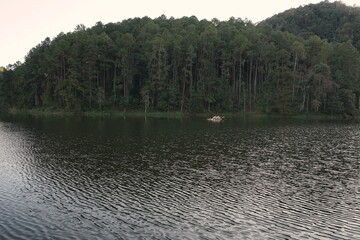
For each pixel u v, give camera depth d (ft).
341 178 142.00
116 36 523.29
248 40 494.18
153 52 440.45
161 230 88.79
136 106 458.50
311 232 88.89
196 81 474.49
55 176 139.33
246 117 426.51
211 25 540.93
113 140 230.07
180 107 449.89
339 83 459.73
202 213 101.55
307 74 451.94
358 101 479.82
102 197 114.83
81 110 449.06
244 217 98.73
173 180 136.46
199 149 201.46
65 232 86.38
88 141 225.35
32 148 198.80
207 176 143.02
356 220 97.25
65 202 108.99
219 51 480.64
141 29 553.23
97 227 89.92
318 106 434.30
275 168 157.99
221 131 283.59
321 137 255.29
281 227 91.81
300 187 128.98
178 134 262.47
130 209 104.06
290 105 444.96
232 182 134.72
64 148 199.52
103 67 463.42
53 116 420.77
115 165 159.53
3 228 87.92
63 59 464.65
